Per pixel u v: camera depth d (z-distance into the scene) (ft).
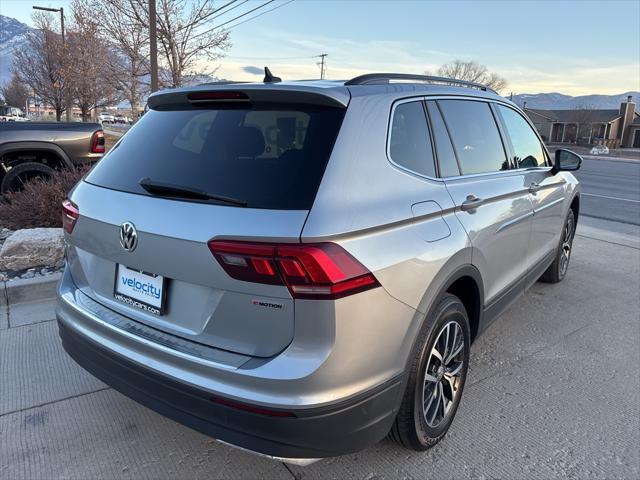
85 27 77.30
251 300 6.46
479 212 9.69
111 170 8.57
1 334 12.82
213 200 6.88
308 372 6.30
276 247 6.22
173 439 9.20
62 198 20.56
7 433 9.21
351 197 6.87
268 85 7.90
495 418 10.02
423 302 7.74
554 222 14.97
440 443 9.22
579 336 13.83
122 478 8.23
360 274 6.57
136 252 7.39
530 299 16.56
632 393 11.03
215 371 6.63
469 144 10.33
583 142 249.34
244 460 8.71
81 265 8.82
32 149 23.30
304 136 7.25
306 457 6.70
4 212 20.85
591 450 9.12
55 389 10.59
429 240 7.92
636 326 14.57
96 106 98.99
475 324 10.39
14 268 16.35
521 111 13.66
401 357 7.44
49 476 8.22
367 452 8.94
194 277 6.80
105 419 9.70
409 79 9.32
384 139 7.80
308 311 6.28
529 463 8.76
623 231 28.40
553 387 11.21
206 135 7.99
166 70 71.97
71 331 8.53
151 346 7.24
